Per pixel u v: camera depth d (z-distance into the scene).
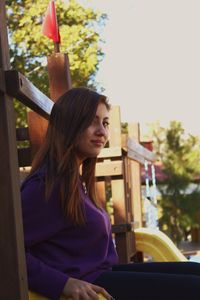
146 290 2.01
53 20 3.64
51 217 2.03
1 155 1.73
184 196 13.05
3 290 1.71
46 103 2.53
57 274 1.94
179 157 13.24
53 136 2.17
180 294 1.97
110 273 2.09
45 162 2.14
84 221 2.09
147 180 7.55
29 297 1.94
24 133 3.34
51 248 2.06
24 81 1.94
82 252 2.10
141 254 5.23
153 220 7.57
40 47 7.49
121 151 4.62
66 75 3.36
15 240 1.71
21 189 2.09
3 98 1.74
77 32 7.61
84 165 2.37
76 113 2.16
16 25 7.69
